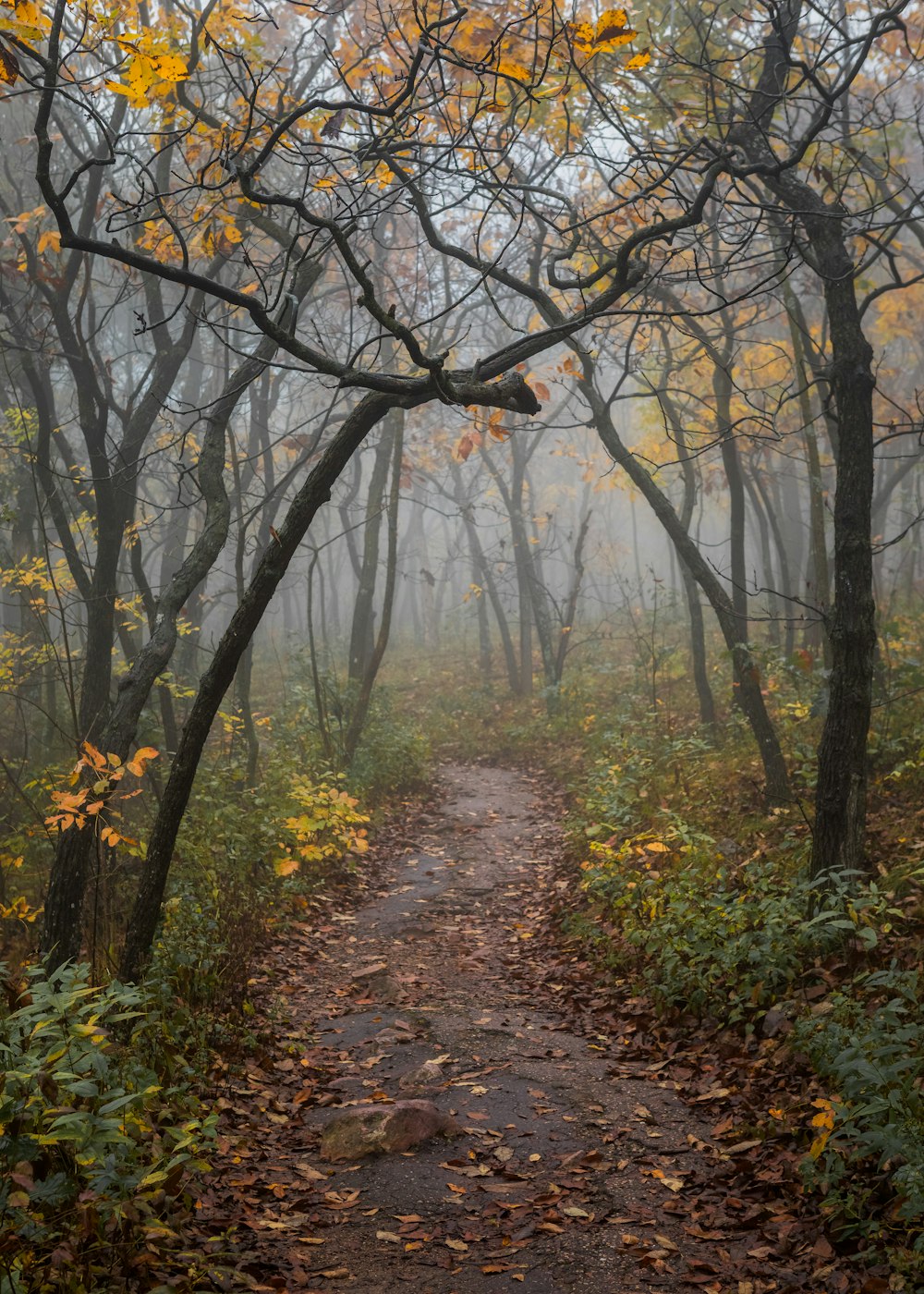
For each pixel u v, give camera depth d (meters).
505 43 7.83
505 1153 4.69
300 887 9.65
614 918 8.16
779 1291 3.46
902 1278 3.27
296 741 14.72
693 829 9.37
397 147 5.97
